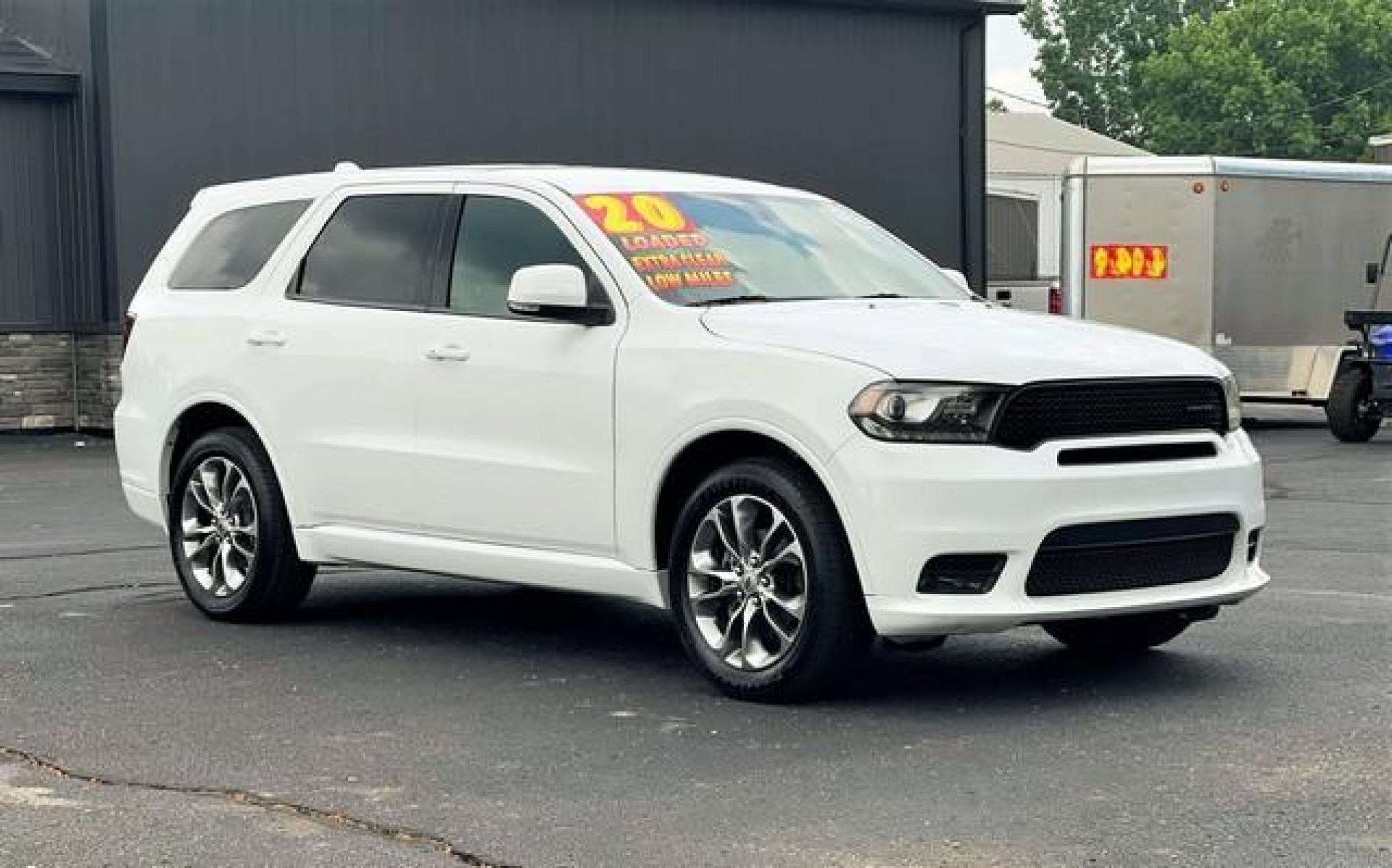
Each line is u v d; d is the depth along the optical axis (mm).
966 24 25531
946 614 6055
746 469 6496
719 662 6629
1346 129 73188
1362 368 19969
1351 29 73812
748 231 7492
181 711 6547
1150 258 22328
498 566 7371
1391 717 6223
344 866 4762
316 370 7969
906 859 4734
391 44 21828
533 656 7551
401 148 21953
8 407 21172
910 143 25344
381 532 7805
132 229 20328
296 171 21266
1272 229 22250
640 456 6797
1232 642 7625
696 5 23797
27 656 7582
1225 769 5566
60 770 5742
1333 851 4750
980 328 6668
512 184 7594
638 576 6898
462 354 7402
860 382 6211
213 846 4945
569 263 7254
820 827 5027
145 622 8438
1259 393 22375
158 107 20406
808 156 24656
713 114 24000
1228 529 6621
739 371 6508
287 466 8102
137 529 12406
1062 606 6184
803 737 6051
